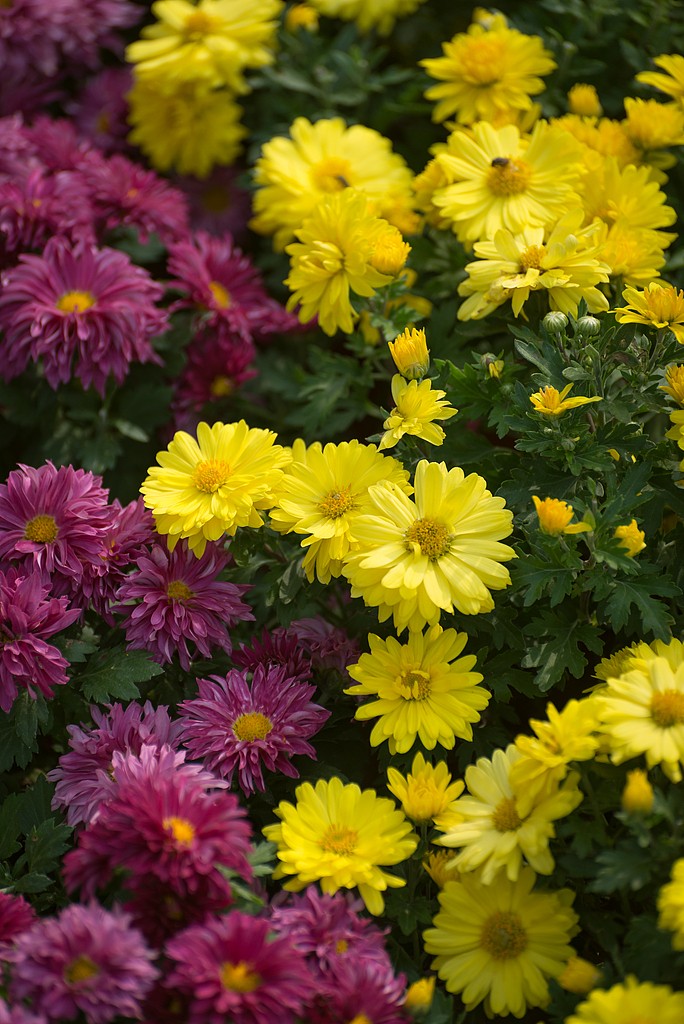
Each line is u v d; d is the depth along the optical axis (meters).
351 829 0.95
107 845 0.91
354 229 1.05
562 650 0.98
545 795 0.93
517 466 1.03
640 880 0.92
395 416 0.99
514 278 1.03
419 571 0.96
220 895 0.91
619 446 0.99
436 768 0.96
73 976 0.89
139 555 1.01
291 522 0.99
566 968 0.93
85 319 1.09
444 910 0.94
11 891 0.97
